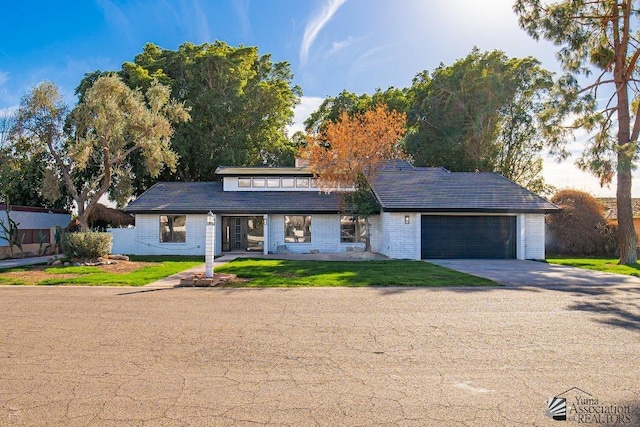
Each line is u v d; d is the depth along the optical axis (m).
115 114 18.70
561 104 18.25
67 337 6.46
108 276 13.58
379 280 12.23
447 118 36.19
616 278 12.92
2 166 24.83
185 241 22.92
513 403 4.14
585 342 6.13
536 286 11.45
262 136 35.47
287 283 11.88
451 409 4.01
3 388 4.52
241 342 6.20
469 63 35.66
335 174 22.12
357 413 3.93
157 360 5.41
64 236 18.11
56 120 19.17
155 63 32.66
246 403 4.16
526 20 18.86
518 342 6.14
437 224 20.09
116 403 4.16
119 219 28.67
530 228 19.91
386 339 6.32
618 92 18.36
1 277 13.48
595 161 17.47
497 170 35.97
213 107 31.72
